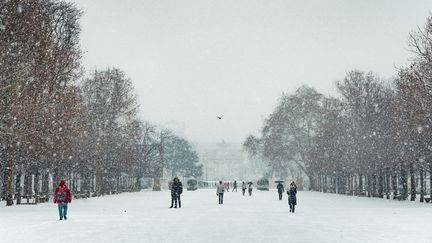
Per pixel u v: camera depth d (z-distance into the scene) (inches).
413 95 2390.5
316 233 1130.0
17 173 2268.7
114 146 3698.3
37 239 1000.9
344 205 2349.9
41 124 2139.5
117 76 3750.0
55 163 2596.0
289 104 5506.9
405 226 1285.7
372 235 1088.2
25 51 1977.1
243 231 1171.3
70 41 2393.0
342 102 3828.7
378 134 3331.7
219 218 1566.2
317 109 5398.6
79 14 2385.6
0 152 2197.3
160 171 5885.8
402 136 2679.6
